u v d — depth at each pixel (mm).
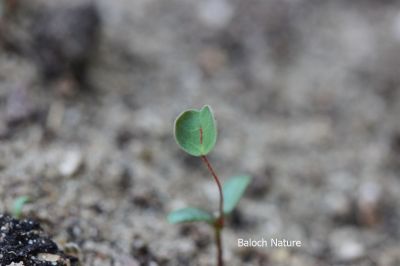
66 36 280
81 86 286
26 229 211
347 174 296
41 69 275
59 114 263
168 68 332
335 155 307
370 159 307
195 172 280
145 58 332
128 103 292
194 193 268
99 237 224
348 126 330
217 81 336
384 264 260
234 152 293
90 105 279
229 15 380
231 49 363
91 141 259
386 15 422
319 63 370
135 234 232
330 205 281
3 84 259
